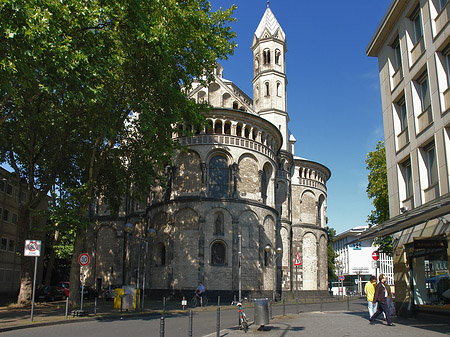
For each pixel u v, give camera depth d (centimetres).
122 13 2472
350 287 11781
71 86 2311
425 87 2330
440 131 2052
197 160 4659
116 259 6134
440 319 2117
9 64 1973
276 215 5103
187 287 4312
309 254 6775
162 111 3222
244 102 5600
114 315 2553
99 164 3142
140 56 2812
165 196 4766
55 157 3447
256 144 4891
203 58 3309
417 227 2320
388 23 2664
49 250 6888
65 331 1850
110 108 2800
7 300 4550
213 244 4447
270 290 4744
